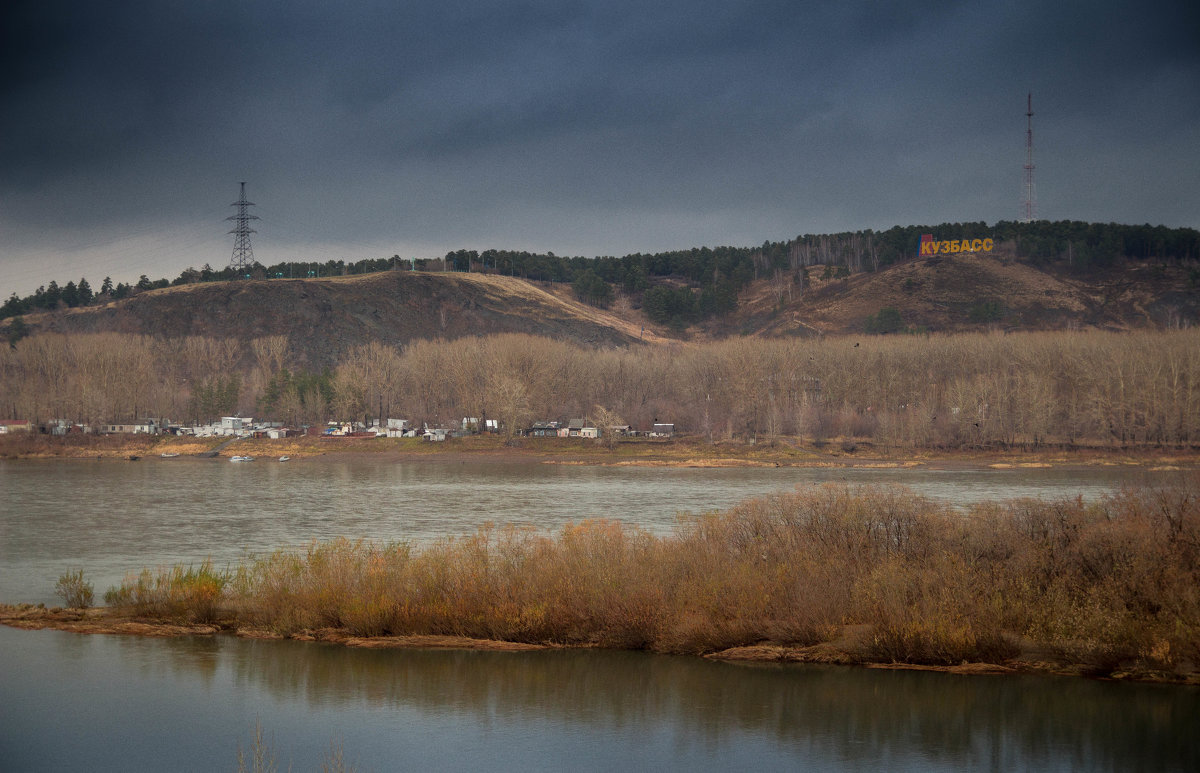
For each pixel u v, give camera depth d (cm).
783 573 4144
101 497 11138
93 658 3900
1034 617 3759
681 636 3934
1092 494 10475
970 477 13538
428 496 11106
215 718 3222
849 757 2883
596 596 4116
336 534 7712
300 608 4319
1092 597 3719
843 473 14650
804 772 2778
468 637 4147
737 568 4209
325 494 11475
